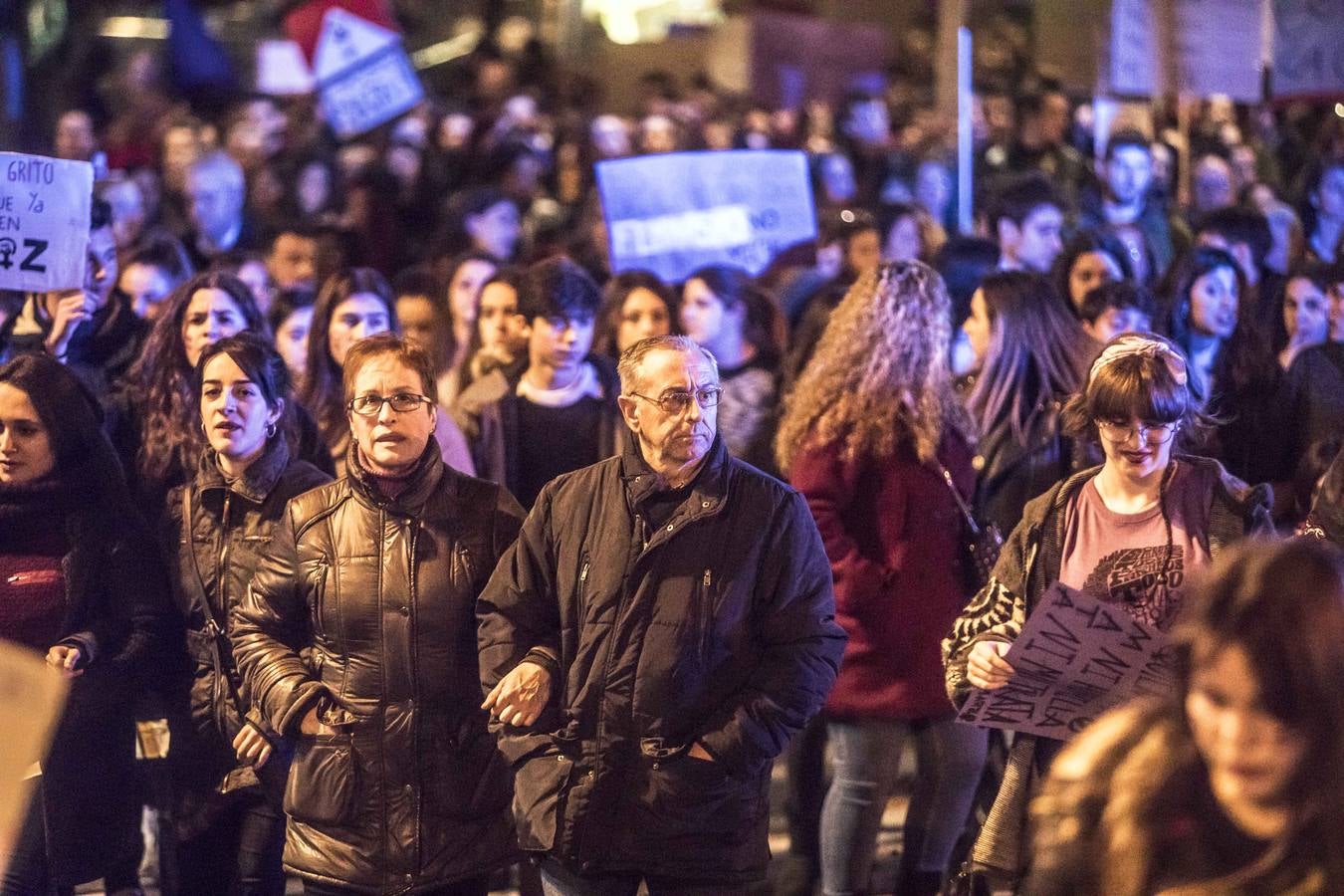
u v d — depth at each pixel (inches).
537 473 480.4
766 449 516.7
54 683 196.1
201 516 393.7
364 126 980.6
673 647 324.5
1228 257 520.4
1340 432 484.4
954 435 413.4
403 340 351.9
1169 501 328.2
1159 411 317.7
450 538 349.1
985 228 772.6
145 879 500.4
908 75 1694.1
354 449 352.8
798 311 682.2
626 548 329.1
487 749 349.4
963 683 332.5
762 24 1369.3
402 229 951.0
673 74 1899.6
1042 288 451.8
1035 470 438.6
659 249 617.9
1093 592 327.9
